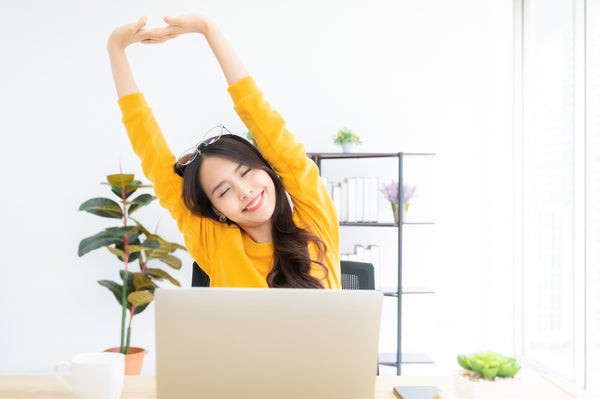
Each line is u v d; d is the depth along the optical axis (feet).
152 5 11.18
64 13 11.06
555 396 3.53
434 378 4.03
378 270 10.86
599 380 9.02
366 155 10.47
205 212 4.53
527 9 11.31
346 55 11.60
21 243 10.97
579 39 9.20
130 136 4.58
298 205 4.75
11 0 10.97
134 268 11.15
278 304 2.81
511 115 11.64
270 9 11.47
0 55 10.96
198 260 4.88
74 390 3.12
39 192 11.02
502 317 11.51
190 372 2.82
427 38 11.73
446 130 11.73
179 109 11.30
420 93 11.71
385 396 3.59
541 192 11.11
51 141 11.05
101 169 11.12
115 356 3.26
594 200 9.01
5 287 10.92
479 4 11.76
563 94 10.07
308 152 11.33
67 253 11.04
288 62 11.50
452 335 11.62
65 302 11.01
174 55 11.30
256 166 4.23
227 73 4.46
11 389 3.62
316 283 4.49
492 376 2.87
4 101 10.96
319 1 11.55
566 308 10.25
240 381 2.83
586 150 9.11
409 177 11.68
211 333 2.80
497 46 11.66
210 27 4.40
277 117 4.45
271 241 4.68
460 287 11.68
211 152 4.21
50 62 11.05
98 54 11.12
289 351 2.83
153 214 11.20
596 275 9.00
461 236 11.69
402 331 11.57
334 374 2.87
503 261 11.57
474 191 11.72
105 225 11.12
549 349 10.98
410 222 10.81
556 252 10.75
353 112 11.60
